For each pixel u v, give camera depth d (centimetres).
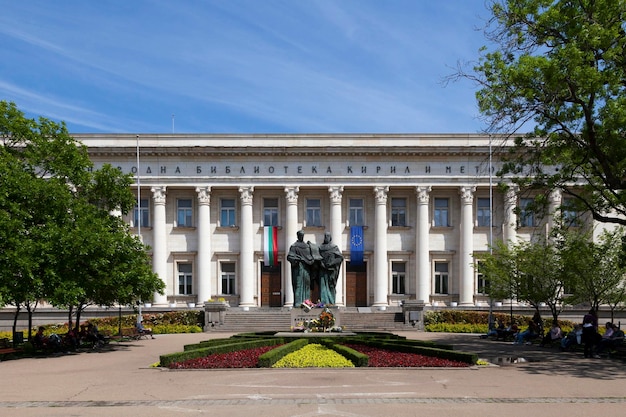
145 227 6006
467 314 5066
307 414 1333
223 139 6031
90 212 3259
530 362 2372
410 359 2209
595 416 1320
